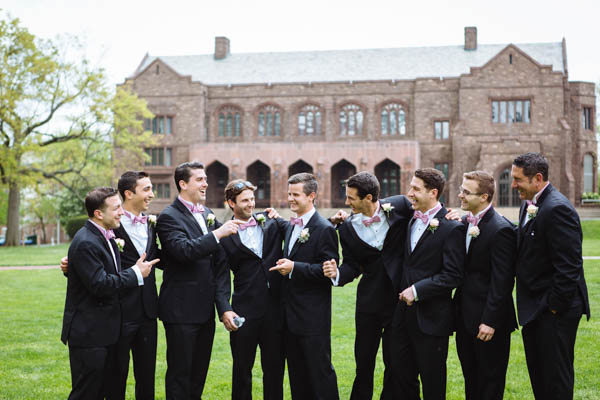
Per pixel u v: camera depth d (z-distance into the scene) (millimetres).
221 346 8594
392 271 5582
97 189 5039
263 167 47531
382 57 49438
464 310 5234
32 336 9086
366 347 5719
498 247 5059
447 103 44969
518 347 8141
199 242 5184
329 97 46688
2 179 35750
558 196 4895
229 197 5695
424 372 5152
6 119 33562
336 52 50719
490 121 43656
